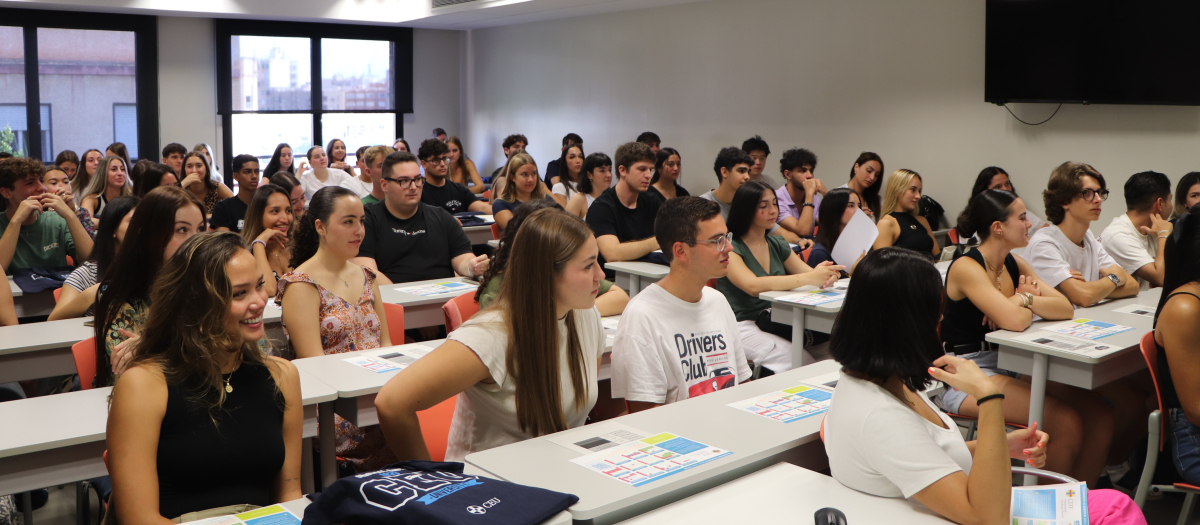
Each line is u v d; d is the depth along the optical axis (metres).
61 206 4.34
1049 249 3.47
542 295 1.80
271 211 3.85
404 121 11.34
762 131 7.87
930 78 6.55
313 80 10.49
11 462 1.88
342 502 1.36
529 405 1.83
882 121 6.90
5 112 8.88
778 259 3.93
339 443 2.71
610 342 2.79
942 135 6.53
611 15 9.37
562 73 10.16
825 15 7.21
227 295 1.71
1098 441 2.87
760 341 3.64
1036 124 6.00
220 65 9.82
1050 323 3.09
